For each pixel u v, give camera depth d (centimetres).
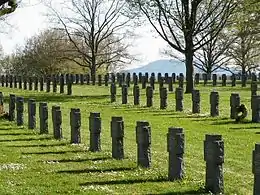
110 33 7981
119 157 1791
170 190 1391
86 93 4866
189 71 4641
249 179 1552
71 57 8400
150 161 1650
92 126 1941
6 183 1480
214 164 1369
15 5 3166
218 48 7900
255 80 5438
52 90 5444
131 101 3934
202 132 2497
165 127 2658
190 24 4681
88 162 1750
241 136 2380
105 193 1373
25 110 3362
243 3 4694
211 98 3041
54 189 1415
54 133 2269
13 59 9331
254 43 7900
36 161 1780
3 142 2169
